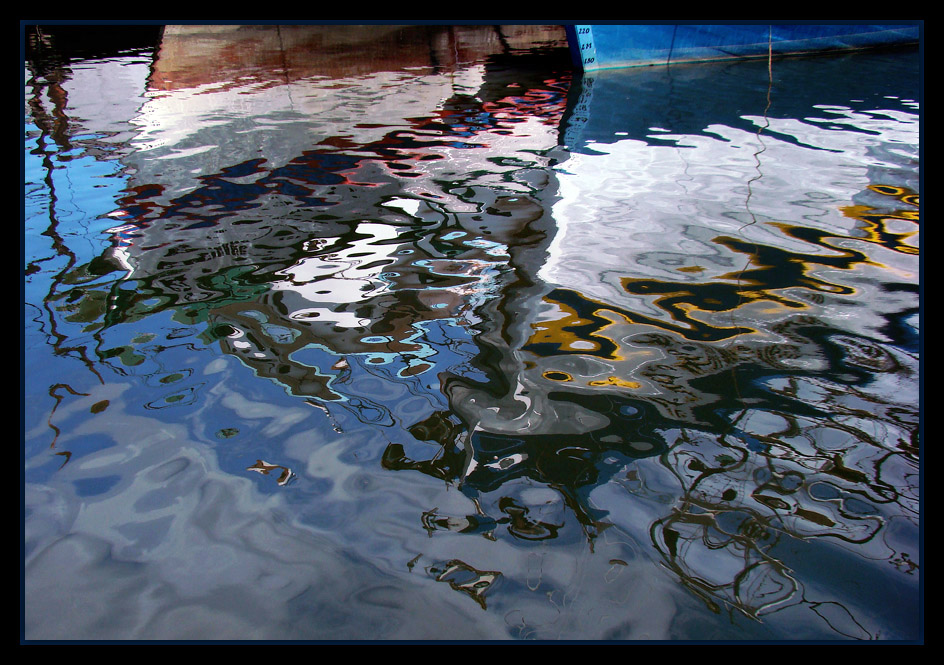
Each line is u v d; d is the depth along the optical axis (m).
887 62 7.88
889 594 1.28
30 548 1.44
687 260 2.78
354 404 1.90
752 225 3.15
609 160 4.27
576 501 1.52
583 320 2.31
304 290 2.60
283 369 2.08
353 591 1.31
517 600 1.28
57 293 2.64
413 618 1.25
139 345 2.25
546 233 3.11
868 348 2.10
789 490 1.54
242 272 2.78
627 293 2.50
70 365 2.14
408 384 1.98
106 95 6.63
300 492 1.58
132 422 1.86
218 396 1.96
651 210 3.38
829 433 1.72
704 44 8.01
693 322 2.29
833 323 2.26
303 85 7.03
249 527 1.48
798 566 1.34
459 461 1.66
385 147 4.71
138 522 1.51
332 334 2.27
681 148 4.50
